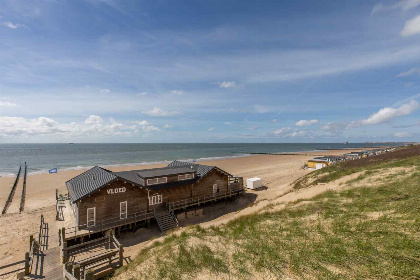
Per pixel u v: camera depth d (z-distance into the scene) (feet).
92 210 74.69
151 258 42.80
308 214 54.24
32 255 53.78
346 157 238.27
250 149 644.69
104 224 75.82
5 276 51.70
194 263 36.63
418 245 30.01
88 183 81.71
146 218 83.05
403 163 87.61
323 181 106.42
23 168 224.94
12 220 87.97
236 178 123.65
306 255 33.45
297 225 47.39
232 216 90.27
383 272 26.18
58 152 451.53
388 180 68.95
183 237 50.70
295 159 316.40
